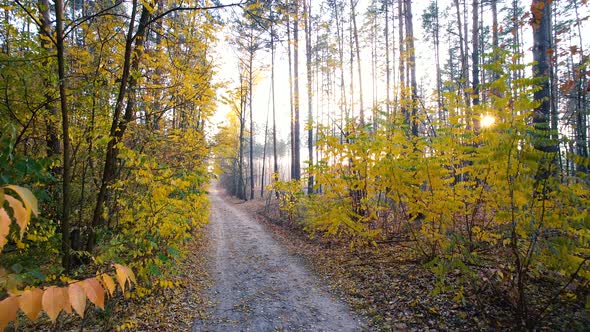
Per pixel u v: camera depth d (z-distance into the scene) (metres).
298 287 6.01
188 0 4.69
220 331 4.39
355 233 7.31
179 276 6.40
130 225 4.55
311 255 8.06
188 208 5.39
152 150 5.81
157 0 4.42
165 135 6.19
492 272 4.11
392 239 7.05
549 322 3.39
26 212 0.79
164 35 5.09
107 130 4.76
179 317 4.75
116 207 4.91
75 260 4.50
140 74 4.75
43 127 4.41
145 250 4.05
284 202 13.16
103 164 5.36
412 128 8.84
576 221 3.12
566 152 3.31
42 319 4.12
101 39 4.95
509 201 3.57
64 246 3.95
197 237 10.67
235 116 8.79
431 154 4.96
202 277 6.72
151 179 4.14
